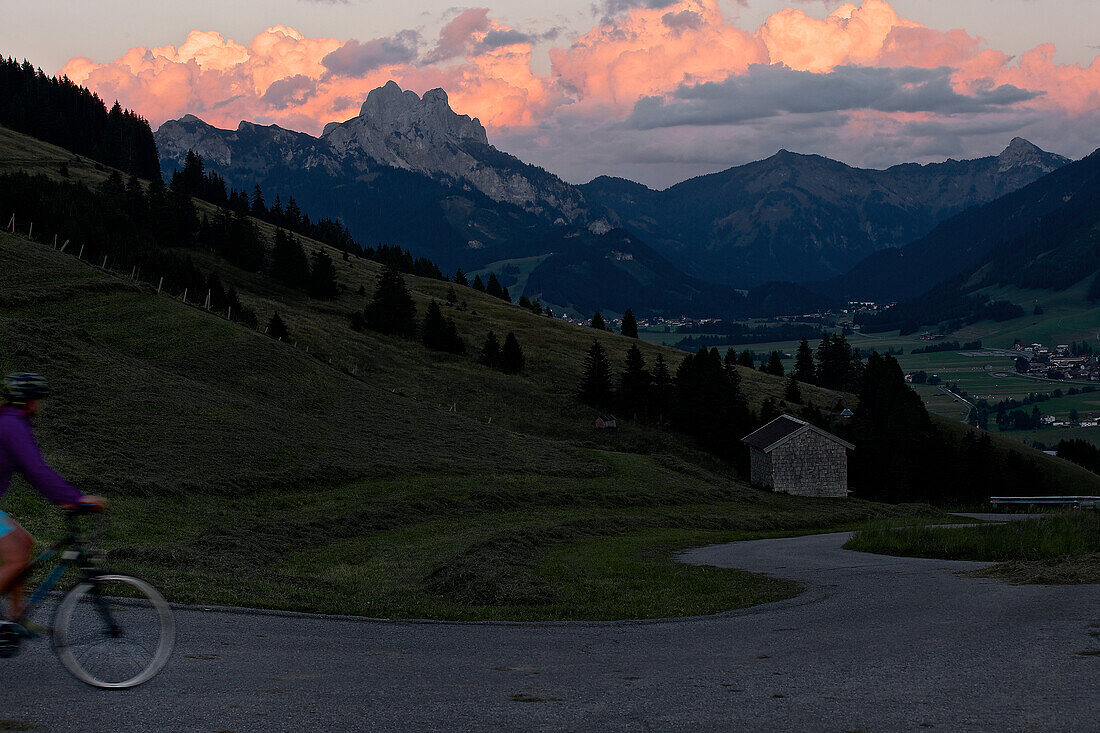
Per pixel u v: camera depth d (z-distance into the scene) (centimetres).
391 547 3130
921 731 704
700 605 1734
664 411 10456
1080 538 2530
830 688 870
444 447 6150
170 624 844
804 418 10469
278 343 7506
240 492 3841
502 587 1906
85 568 812
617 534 4094
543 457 6544
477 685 899
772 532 4784
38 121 19600
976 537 2828
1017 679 874
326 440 5334
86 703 765
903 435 9638
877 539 3098
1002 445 11162
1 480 765
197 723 720
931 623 1315
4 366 4450
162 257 9612
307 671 949
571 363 12262
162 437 4259
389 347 10819
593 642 1251
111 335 6241
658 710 788
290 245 13588
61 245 8819
